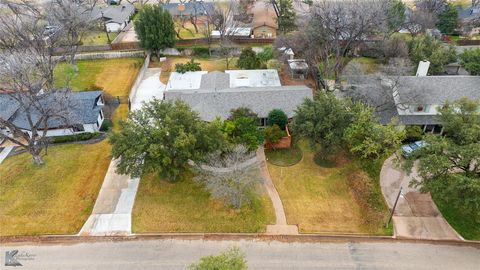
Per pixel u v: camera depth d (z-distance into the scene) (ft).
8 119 135.03
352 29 170.40
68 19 196.44
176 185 114.11
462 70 175.22
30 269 89.61
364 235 97.40
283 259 91.66
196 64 186.91
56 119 137.80
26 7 243.19
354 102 128.57
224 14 243.81
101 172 120.47
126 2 336.90
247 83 164.96
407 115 137.39
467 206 87.51
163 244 95.91
